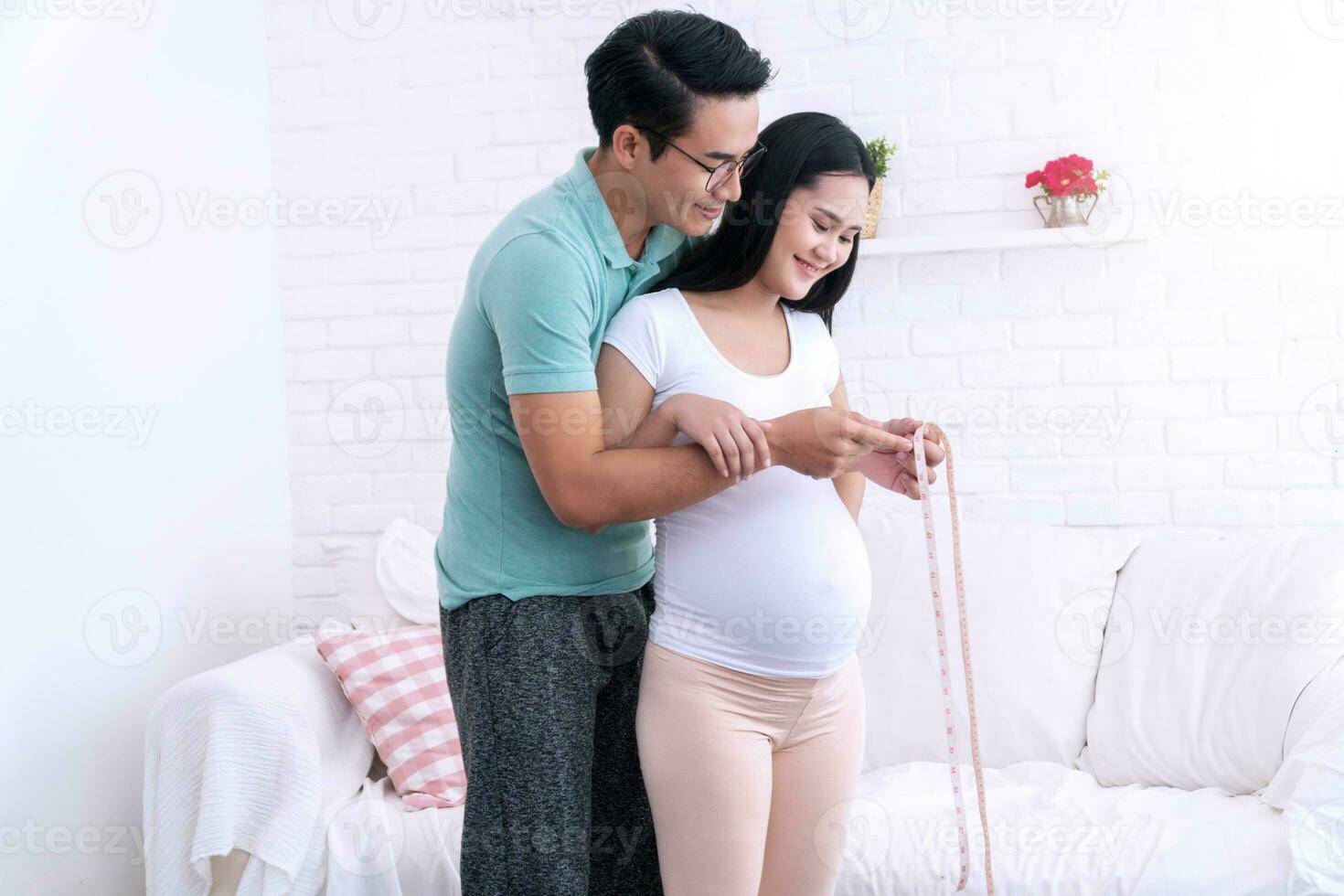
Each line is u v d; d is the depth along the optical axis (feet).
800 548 4.59
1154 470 8.56
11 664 6.61
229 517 8.84
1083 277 8.60
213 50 8.84
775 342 4.96
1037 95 8.60
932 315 8.82
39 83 6.99
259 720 6.73
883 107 8.80
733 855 4.56
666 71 4.28
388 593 8.42
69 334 7.18
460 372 4.66
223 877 6.72
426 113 9.43
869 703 7.91
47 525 6.91
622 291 4.73
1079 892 6.03
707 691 4.53
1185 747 7.16
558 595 4.65
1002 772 7.47
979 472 8.80
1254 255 8.36
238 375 9.01
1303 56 8.23
